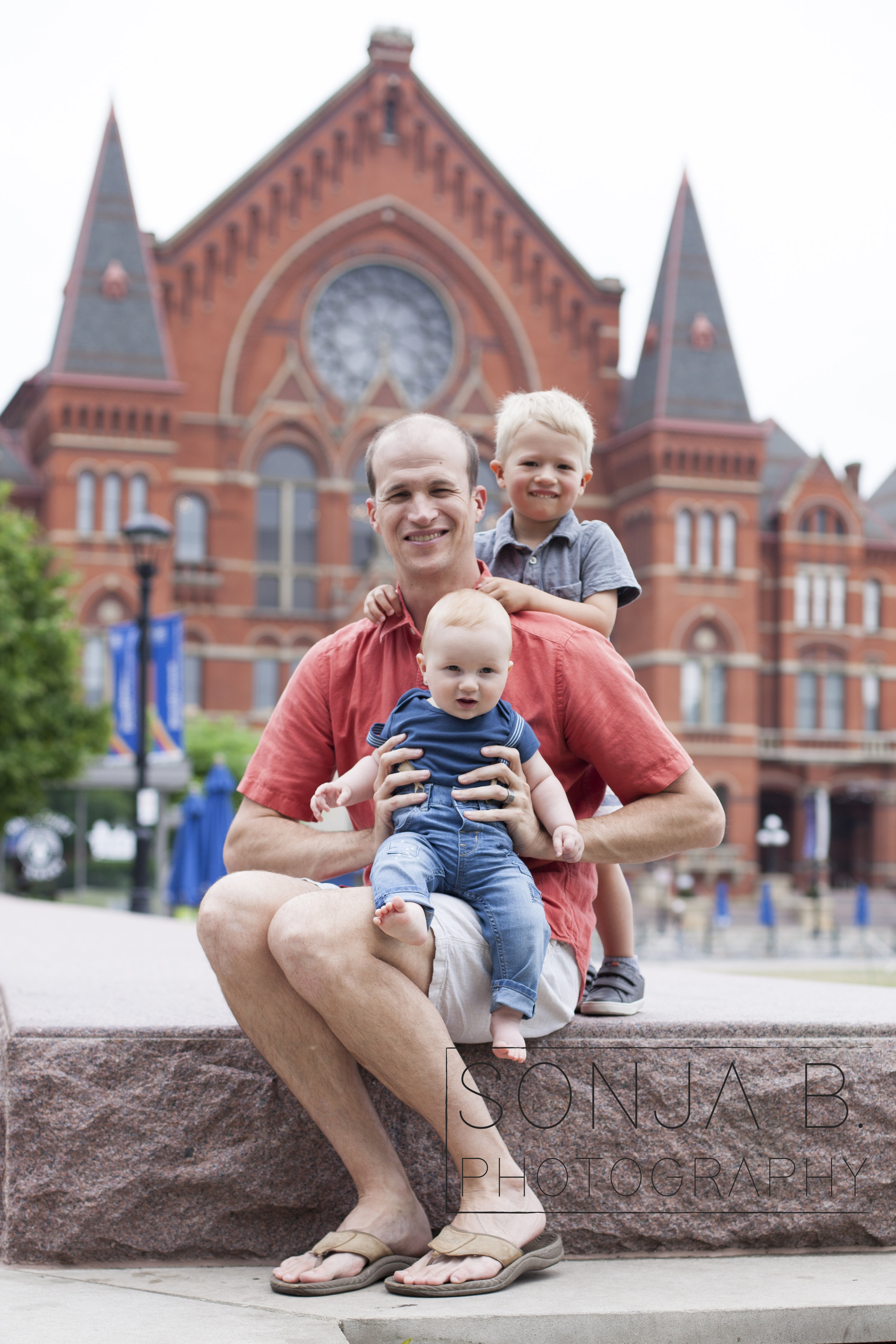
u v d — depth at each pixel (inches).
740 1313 125.5
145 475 1993.1
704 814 144.4
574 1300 126.4
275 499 2142.0
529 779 140.9
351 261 2172.7
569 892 145.6
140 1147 139.3
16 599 1550.2
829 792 2375.7
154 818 1200.2
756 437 2183.8
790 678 2313.0
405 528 145.8
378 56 2178.9
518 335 2226.9
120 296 2018.9
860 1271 138.2
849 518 2358.5
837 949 1523.1
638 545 2201.0
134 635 1205.7
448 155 2208.4
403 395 2169.0
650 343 2239.2
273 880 136.2
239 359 2118.6
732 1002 175.5
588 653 147.3
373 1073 131.3
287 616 2106.3
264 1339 113.1
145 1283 131.5
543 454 181.6
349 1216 133.6
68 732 1541.6
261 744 153.3
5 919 502.3
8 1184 137.5
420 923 124.8
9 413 2261.3
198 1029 141.7
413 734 139.0
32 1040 138.9
